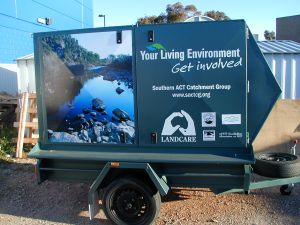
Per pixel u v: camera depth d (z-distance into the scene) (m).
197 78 3.26
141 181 3.38
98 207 3.59
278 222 3.48
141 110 3.39
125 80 3.40
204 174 3.33
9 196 4.40
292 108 5.20
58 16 15.45
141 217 3.43
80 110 3.56
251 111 3.26
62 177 3.64
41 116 3.67
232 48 3.18
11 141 6.48
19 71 7.09
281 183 3.55
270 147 5.27
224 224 3.48
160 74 3.32
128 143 3.46
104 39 3.42
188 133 3.33
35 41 3.61
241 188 3.31
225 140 3.28
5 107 8.29
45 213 3.92
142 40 3.32
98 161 3.51
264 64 3.20
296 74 6.40
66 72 3.55
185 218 3.63
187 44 3.24
